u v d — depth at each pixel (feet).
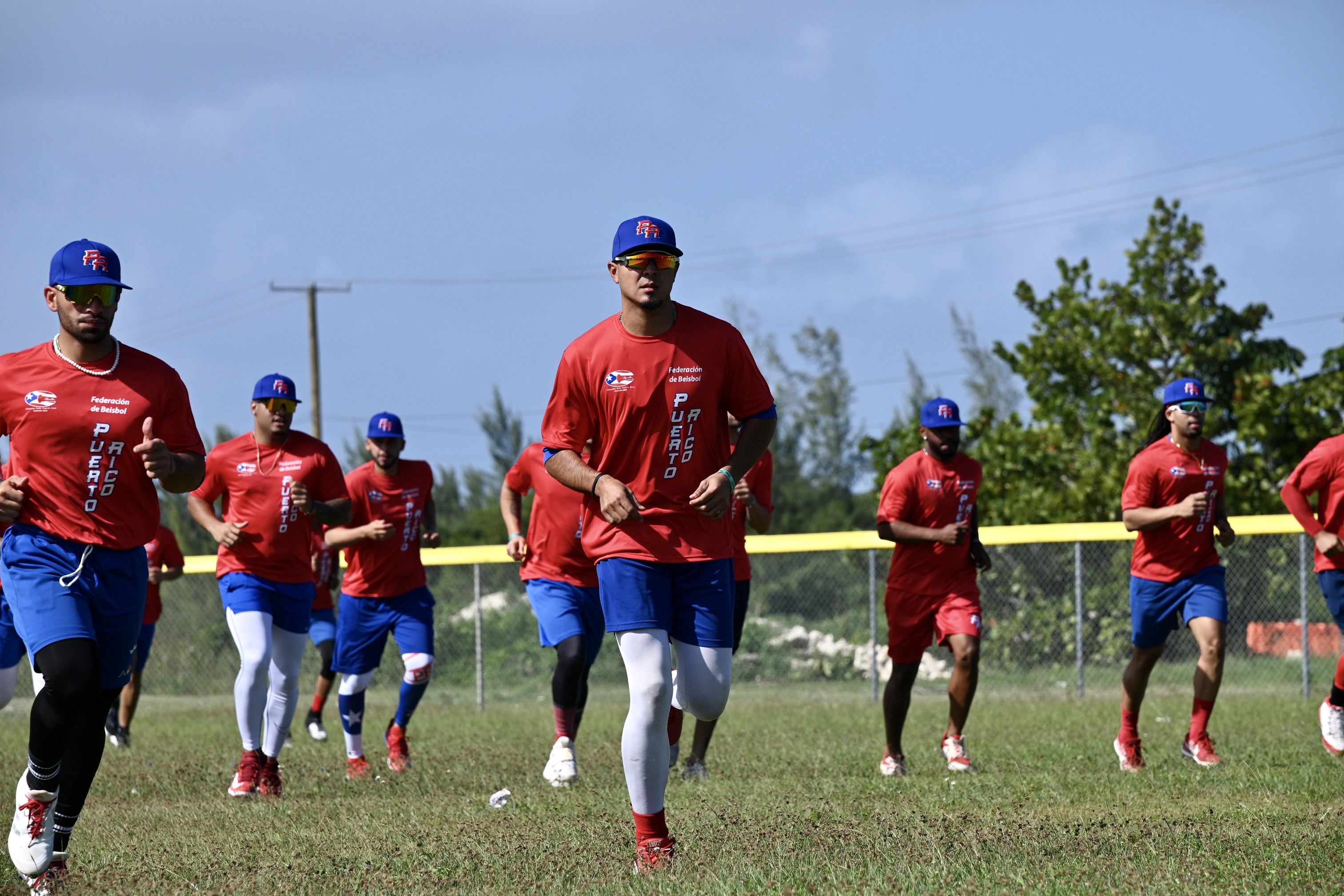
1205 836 37.58
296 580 61.31
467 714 104.27
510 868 36.55
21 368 37.93
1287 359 153.07
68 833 38.75
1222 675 62.08
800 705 104.99
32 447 37.70
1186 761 61.77
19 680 134.10
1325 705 62.85
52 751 35.86
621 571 38.47
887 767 61.77
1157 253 155.53
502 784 60.18
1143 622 62.90
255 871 37.42
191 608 130.41
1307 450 144.97
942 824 40.63
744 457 38.86
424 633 70.95
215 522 60.64
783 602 121.80
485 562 120.16
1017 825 39.83
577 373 38.45
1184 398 62.08
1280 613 108.78
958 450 64.18
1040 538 110.93
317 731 89.45
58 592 37.17
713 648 38.91
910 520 63.46
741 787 53.88
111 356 38.91
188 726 97.81
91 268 37.50
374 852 39.32
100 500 38.24
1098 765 61.21
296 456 61.31
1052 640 113.29
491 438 344.28
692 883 33.55
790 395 416.26
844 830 39.93
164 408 39.40
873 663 109.91
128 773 66.49
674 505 38.60
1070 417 153.28
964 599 62.64
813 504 340.59
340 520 62.34
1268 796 47.88
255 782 58.34
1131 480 63.10
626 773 38.22
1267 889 31.01
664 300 37.76
